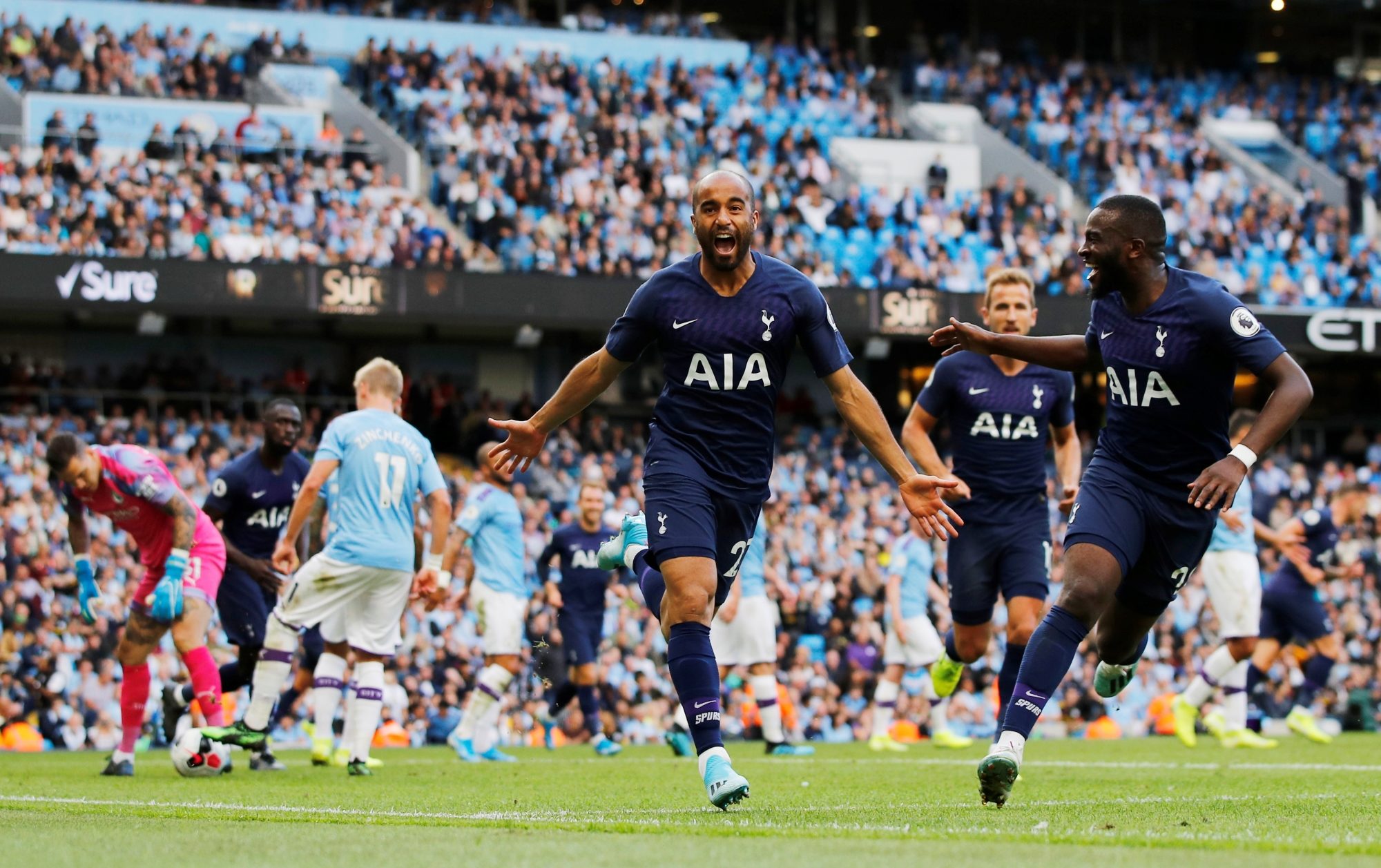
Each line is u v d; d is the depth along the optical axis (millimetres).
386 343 31469
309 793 8508
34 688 19438
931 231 32812
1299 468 30203
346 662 12039
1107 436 7164
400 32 35406
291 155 29734
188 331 30266
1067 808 6840
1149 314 6859
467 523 13469
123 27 33219
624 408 32219
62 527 22484
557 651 20312
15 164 26750
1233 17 43812
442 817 6344
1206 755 13602
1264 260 33875
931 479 6711
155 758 14094
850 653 22625
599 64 34844
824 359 6805
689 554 6566
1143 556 7105
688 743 15367
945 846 4824
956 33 42562
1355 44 43938
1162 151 37656
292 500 11898
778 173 33406
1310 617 16609
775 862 4363
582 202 30656
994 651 22844
